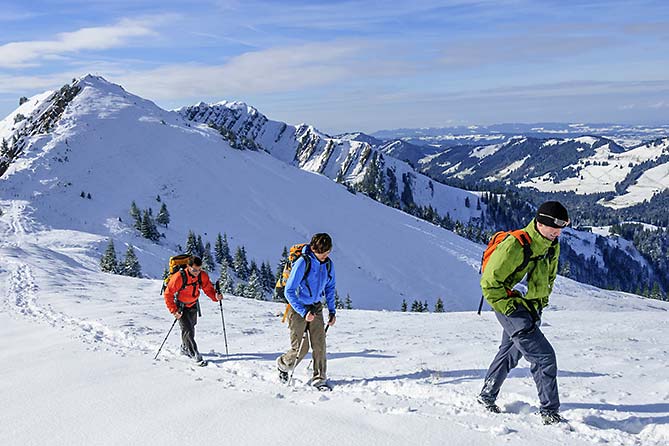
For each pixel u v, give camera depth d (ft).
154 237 378.32
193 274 26.91
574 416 15.51
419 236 498.69
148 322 37.19
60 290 58.23
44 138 525.34
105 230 367.66
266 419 15.67
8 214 352.49
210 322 39.73
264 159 650.02
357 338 32.40
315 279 20.67
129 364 24.27
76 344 29.04
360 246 455.63
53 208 395.34
